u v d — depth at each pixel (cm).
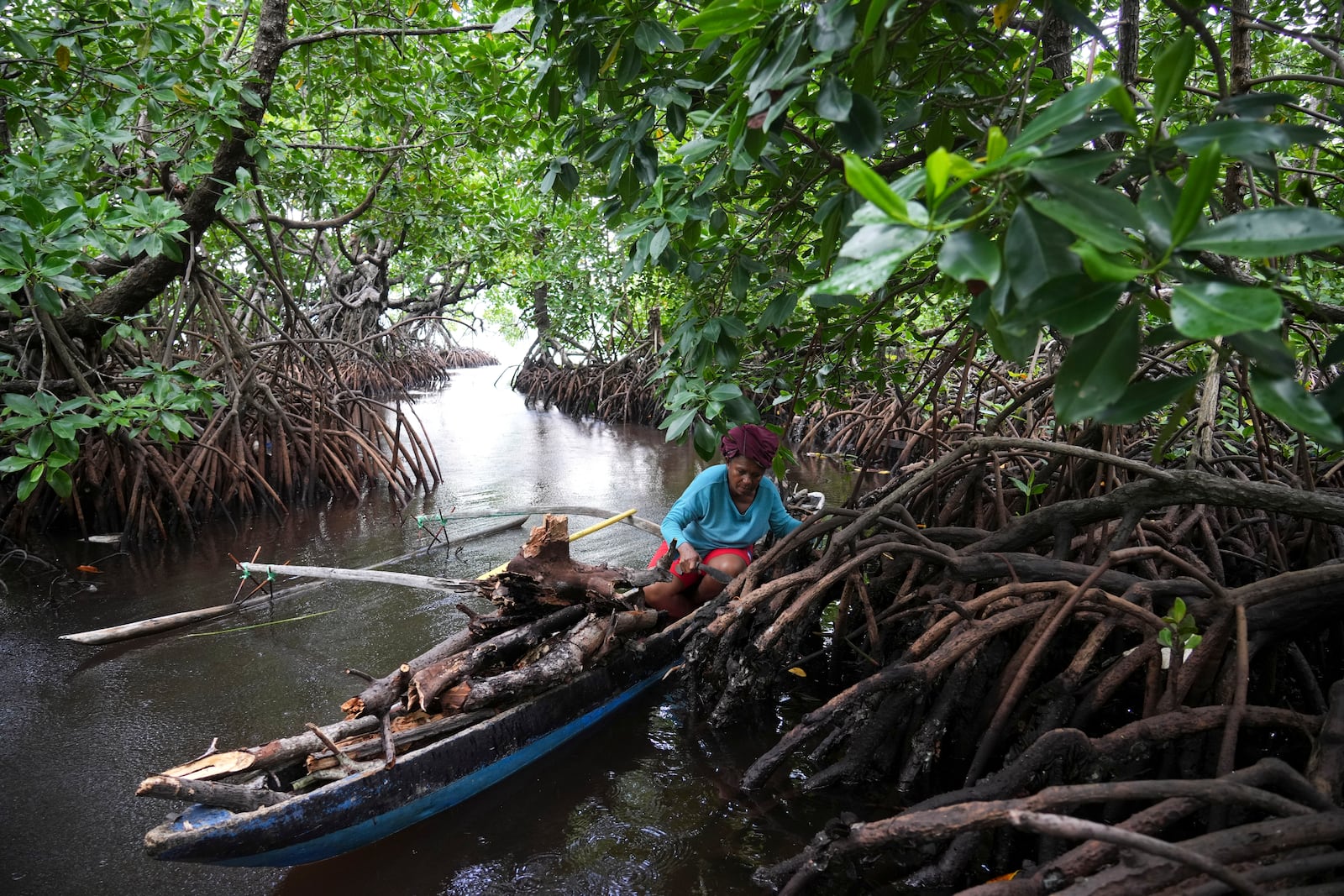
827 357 409
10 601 514
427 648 435
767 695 377
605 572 345
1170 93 134
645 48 251
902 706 289
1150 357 430
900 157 302
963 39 248
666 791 307
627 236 286
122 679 401
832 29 156
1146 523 357
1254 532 412
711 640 332
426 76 755
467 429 1361
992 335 155
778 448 381
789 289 285
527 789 309
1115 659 312
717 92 281
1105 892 173
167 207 495
